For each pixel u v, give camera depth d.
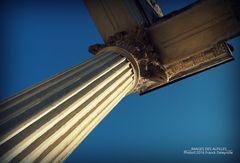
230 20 16.86
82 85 11.45
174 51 18.38
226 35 17.36
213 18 17.16
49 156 8.73
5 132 7.57
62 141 9.44
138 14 18.62
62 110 9.66
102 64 13.95
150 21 19.53
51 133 8.91
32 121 8.48
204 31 17.59
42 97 9.62
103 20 18.92
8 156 7.27
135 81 16.17
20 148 7.73
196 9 17.20
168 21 17.83
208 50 18.17
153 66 17.61
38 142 8.37
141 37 17.62
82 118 10.70
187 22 17.61
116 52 16.05
